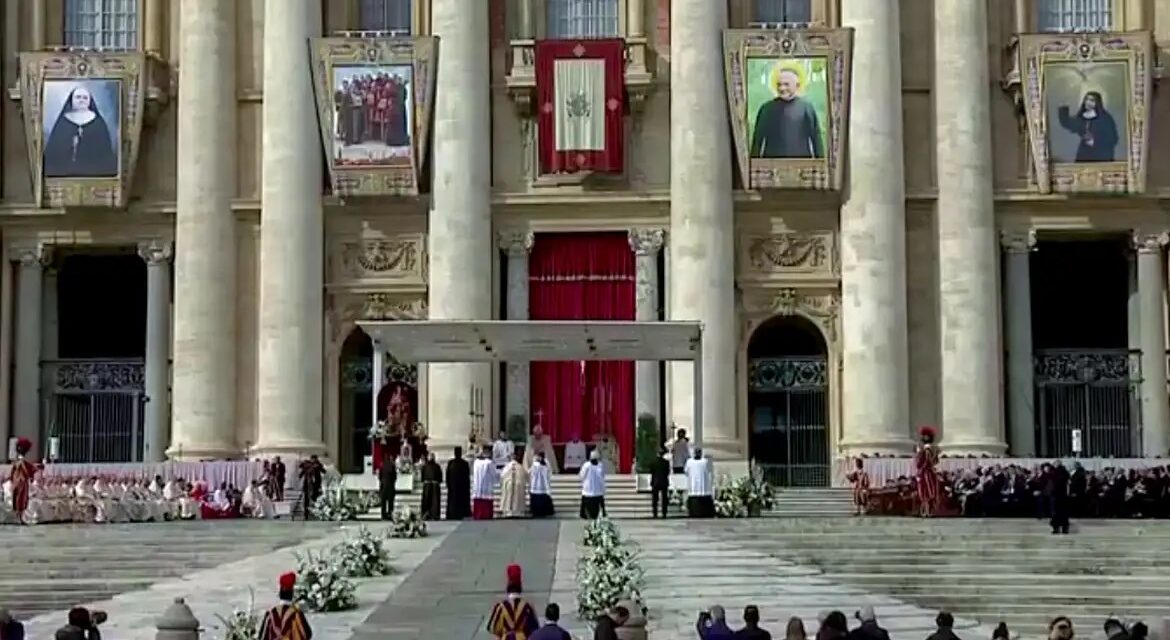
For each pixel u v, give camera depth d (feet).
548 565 107.86
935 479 142.31
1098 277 192.34
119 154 177.17
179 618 76.13
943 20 176.04
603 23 180.04
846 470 169.48
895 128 173.78
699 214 172.45
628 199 176.14
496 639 71.31
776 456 178.81
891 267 172.45
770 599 99.60
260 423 173.78
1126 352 178.91
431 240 174.81
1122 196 175.63
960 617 102.73
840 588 104.99
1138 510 142.10
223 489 159.22
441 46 175.01
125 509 144.05
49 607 105.70
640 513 149.18
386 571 106.32
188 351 175.11
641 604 91.20
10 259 180.55
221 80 177.68
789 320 179.32
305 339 173.78
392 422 153.69
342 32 180.34
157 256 180.14
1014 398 176.04
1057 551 117.80
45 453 180.96
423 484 141.59
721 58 173.99
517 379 173.99
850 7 174.81
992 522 130.41
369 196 175.52
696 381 146.72
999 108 178.70
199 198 176.35
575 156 173.99
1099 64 174.09
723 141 173.78
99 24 182.80
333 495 143.33
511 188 177.78
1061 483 125.08
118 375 182.60
